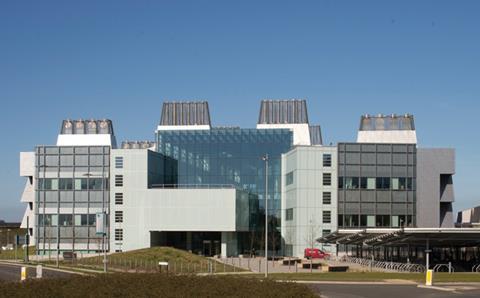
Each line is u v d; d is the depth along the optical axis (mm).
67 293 28422
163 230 101000
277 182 111938
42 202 105562
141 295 27938
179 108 123500
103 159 104438
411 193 101188
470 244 75250
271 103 123188
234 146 113875
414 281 52906
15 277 56344
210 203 100125
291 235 104375
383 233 71750
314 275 59906
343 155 100938
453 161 102188
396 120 113375
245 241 109938
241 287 30828
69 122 123750
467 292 43219
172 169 114188
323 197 100938
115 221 102688
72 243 104062
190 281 32750
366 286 48406
